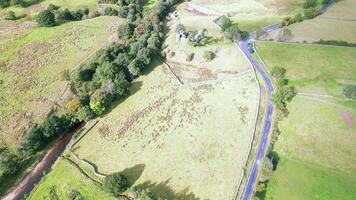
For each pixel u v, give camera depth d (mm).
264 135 92750
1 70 139250
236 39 126250
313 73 106062
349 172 80562
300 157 85875
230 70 116625
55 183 94625
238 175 85188
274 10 147000
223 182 84500
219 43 128625
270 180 82438
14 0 189750
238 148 91188
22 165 101062
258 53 119250
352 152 84062
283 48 118875
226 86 111000
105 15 178750
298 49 116938
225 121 99188
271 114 97750
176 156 93375
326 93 99062
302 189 79438
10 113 117875
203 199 82250
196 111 104750
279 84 103250
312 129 91000
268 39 125625
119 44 140375
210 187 84250
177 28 136625
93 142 104688
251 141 91812
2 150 104875
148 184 88500
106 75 122125
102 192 88750
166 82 119750
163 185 87375
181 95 112250
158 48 136250
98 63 132875
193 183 86000
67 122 109812
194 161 90875
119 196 86250
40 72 136750
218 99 107000
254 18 143375
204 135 96750
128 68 125312
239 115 99812
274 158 86812
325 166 82812
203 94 110375
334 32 124125
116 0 190000
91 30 163125
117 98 118250
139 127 105188
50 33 162500
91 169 95812
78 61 141375
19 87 129125
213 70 118938
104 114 113812
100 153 100438
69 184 93312
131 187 88000
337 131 89062
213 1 167500
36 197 92062
